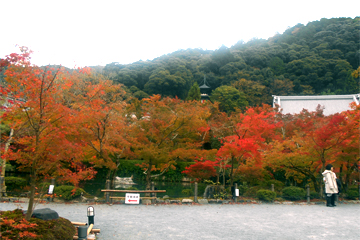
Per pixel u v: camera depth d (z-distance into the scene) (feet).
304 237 24.22
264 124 50.49
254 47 293.43
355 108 52.95
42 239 17.53
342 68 207.00
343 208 41.04
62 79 36.24
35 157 21.07
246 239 23.35
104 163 46.55
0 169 20.94
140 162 101.35
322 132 43.88
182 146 64.49
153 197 43.57
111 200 42.73
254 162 54.19
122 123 48.14
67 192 42.39
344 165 54.08
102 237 23.16
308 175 53.72
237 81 197.88
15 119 21.99
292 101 153.99
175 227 27.14
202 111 84.64
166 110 55.62
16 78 20.07
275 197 46.55
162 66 233.35
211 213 35.68
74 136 38.06
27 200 41.57
